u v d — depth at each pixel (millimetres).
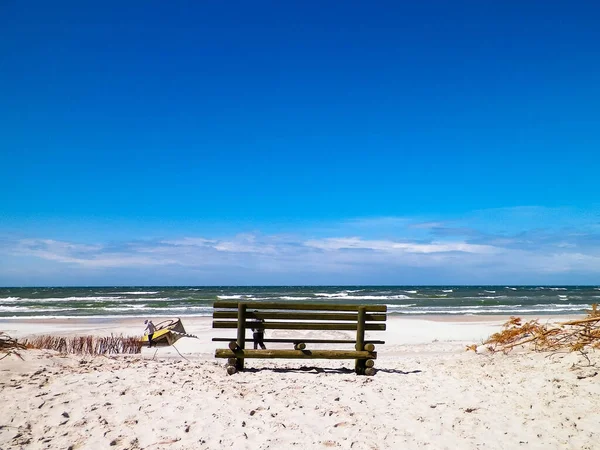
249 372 8977
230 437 5367
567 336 11047
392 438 5508
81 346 11125
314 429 5730
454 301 52781
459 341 18031
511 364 9898
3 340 9188
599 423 5891
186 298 56062
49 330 21797
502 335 12672
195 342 16984
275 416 6133
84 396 6520
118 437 5246
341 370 9742
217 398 6781
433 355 13375
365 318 9266
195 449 5016
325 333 18797
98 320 28172
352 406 6707
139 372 8234
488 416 6301
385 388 7840
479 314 35156
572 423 5930
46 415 5785
